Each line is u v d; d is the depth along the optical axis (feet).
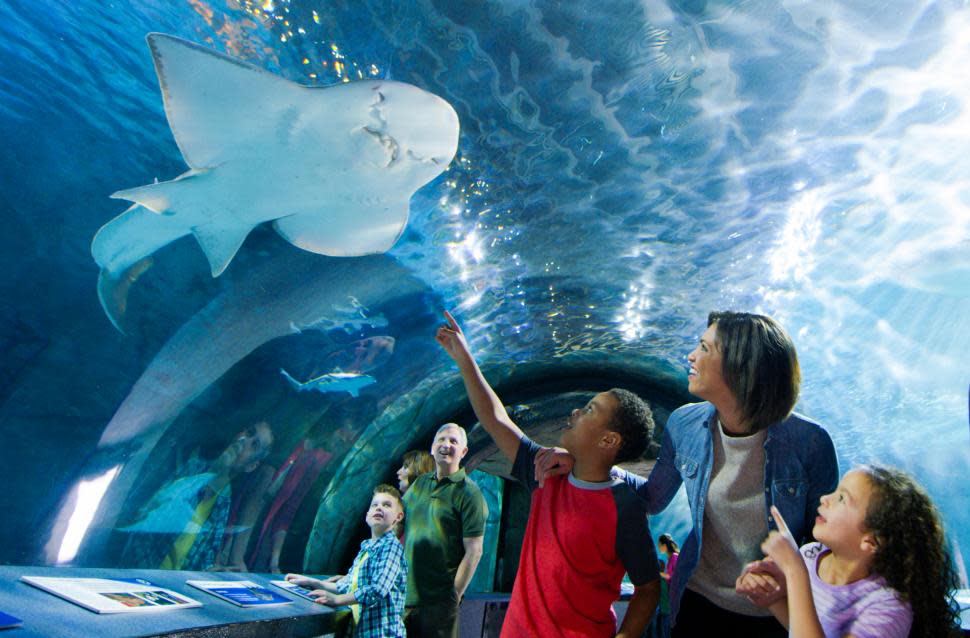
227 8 10.66
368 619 11.66
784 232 16.99
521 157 14.17
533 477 7.52
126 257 13.05
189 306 14.20
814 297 19.63
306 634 10.09
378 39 11.36
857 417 26.86
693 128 13.53
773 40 11.72
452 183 14.80
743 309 19.92
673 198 15.67
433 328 19.29
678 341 22.06
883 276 18.99
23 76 11.45
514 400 25.09
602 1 10.79
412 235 15.74
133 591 7.39
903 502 5.50
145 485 15.14
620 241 17.31
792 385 6.21
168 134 12.88
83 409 13.67
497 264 17.62
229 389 16.02
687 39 11.56
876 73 12.41
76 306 13.38
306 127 11.98
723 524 6.48
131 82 11.78
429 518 13.57
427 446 24.94
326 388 18.42
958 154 14.44
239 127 11.72
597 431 7.05
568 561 6.70
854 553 5.64
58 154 12.32
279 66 11.52
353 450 21.38
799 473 6.28
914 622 5.43
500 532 31.68
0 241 12.45
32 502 13.08
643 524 6.76
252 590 10.52
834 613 5.62
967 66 12.23
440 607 13.17
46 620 5.24
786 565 5.19
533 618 6.74
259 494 18.43
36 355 13.09
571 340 22.54
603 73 12.15
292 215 13.71
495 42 11.50
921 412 27.53
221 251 13.51
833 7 11.14
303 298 15.78
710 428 6.70
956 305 20.35
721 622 6.54
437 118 12.38
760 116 13.38
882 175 15.07
